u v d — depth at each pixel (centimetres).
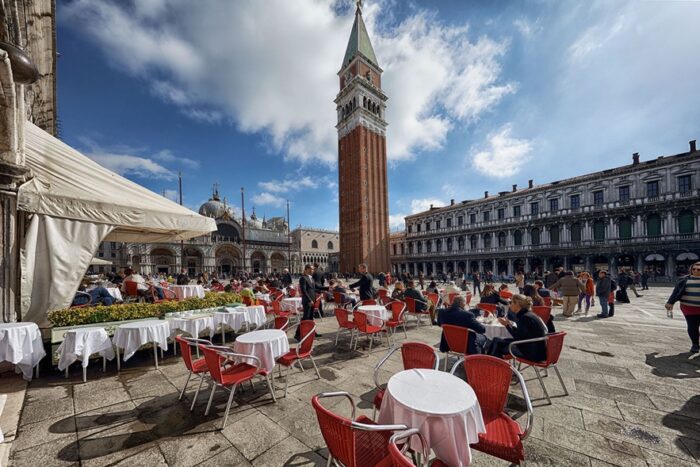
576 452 275
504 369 280
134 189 716
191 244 5047
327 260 7481
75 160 657
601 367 493
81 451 280
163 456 273
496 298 786
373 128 4381
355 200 4162
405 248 5350
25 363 429
